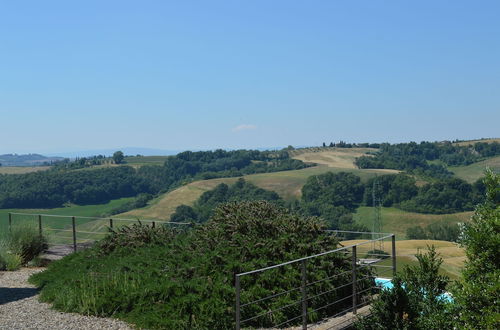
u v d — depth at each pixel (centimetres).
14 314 962
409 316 832
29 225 1598
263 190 16188
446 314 781
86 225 14538
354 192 15575
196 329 846
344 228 13612
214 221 1261
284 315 915
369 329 860
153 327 867
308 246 1054
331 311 984
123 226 1402
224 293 918
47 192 18000
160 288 960
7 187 17925
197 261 1052
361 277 1066
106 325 888
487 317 652
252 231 1130
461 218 13762
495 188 716
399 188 15200
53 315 952
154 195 19475
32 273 1391
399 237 13038
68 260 1333
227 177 19725
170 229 1377
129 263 1156
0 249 1480
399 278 889
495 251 679
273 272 983
